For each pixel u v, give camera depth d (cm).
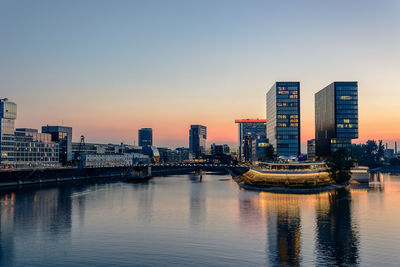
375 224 11869
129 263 8450
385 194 19275
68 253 9194
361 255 8775
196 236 10675
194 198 18962
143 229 11619
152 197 19562
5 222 12650
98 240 10325
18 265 8400
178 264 8331
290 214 13675
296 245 9638
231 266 8162
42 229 11638
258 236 10575
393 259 8475
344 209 14550
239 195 19950
